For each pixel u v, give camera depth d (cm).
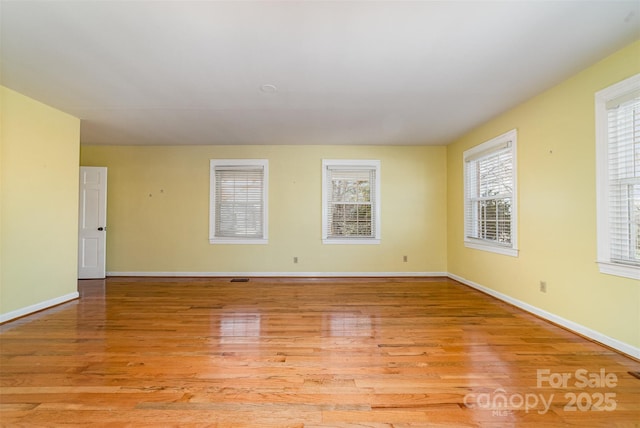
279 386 188
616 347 235
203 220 527
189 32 205
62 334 269
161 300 380
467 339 259
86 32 205
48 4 176
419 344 249
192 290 432
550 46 222
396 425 153
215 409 165
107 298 389
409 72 261
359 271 528
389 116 376
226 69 256
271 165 526
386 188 531
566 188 280
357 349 240
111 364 214
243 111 357
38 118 330
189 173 527
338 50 227
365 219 531
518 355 229
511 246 358
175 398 175
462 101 328
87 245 499
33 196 327
